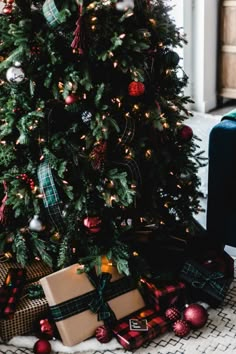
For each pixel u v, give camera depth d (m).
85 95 1.97
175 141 2.29
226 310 2.25
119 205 2.15
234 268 2.50
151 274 2.24
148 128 2.16
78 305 2.07
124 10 1.88
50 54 1.91
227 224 2.48
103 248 2.19
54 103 2.04
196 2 4.11
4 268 2.33
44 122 2.01
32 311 2.09
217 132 2.39
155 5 2.13
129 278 2.19
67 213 2.11
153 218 2.27
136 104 2.06
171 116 2.17
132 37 1.95
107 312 2.09
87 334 2.06
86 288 2.11
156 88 2.13
